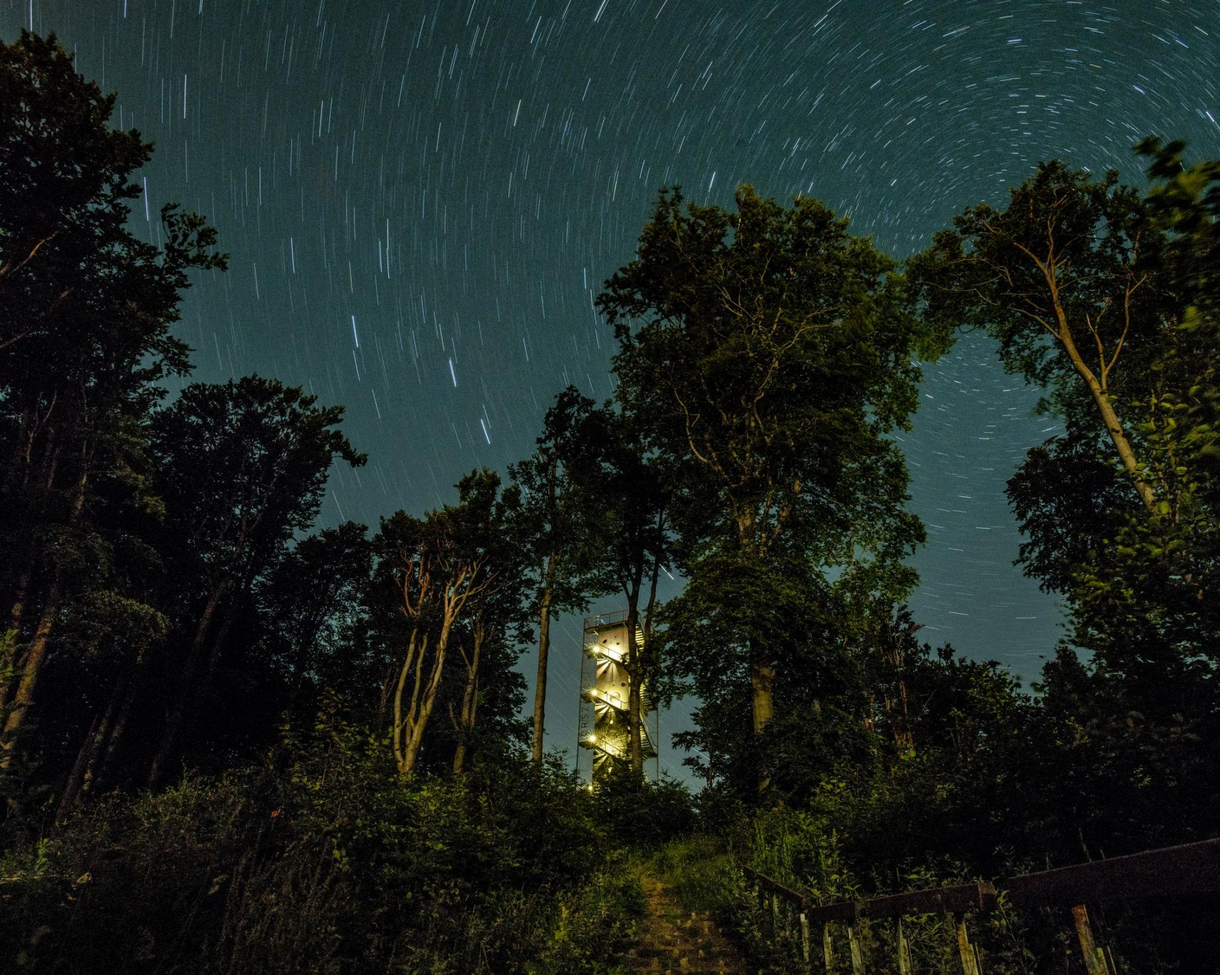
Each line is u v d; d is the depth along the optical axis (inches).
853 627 825.5
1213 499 194.2
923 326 910.4
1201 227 122.8
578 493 1202.0
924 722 776.3
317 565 1380.4
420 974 223.1
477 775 472.7
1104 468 655.8
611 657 1820.9
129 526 1021.8
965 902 127.4
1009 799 223.8
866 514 913.5
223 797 280.1
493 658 1301.7
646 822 740.0
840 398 914.1
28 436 810.2
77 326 786.8
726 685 815.7
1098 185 699.4
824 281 894.4
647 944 336.8
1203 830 171.9
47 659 750.5
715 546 952.3
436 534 1016.2
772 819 497.0
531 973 260.2
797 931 257.3
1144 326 669.3
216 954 175.3
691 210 909.8
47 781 875.4
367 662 1347.2
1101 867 88.4
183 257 844.6
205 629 1056.8
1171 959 134.1
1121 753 188.2
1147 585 198.1
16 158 697.0
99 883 174.1
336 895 231.6
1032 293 754.2
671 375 921.5
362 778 330.0
